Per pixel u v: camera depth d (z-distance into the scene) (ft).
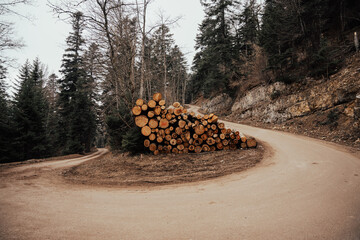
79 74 82.58
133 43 32.91
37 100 68.39
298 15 54.95
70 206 11.03
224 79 83.05
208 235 7.39
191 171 19.02
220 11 81.87
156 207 10.57
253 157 23.39
